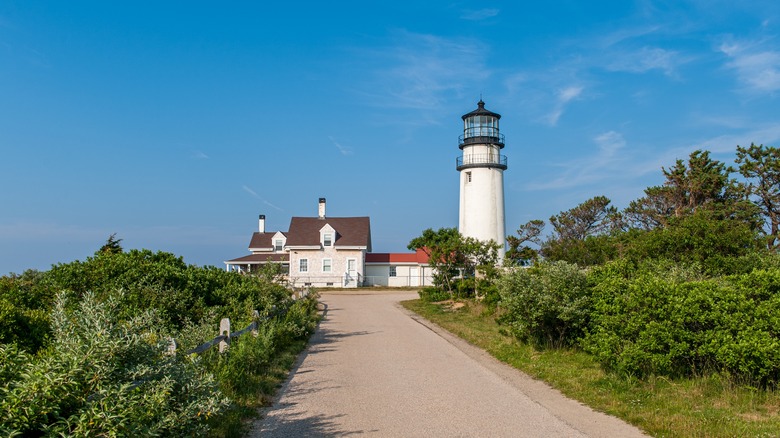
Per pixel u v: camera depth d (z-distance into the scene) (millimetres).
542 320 14125
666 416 8422
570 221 50781
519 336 15078
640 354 10023
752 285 10109
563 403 9523
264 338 13102
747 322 9281
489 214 41188
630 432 7863
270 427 8164
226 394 9211
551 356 13367
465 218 42031
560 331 14242
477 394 10211
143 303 14336
